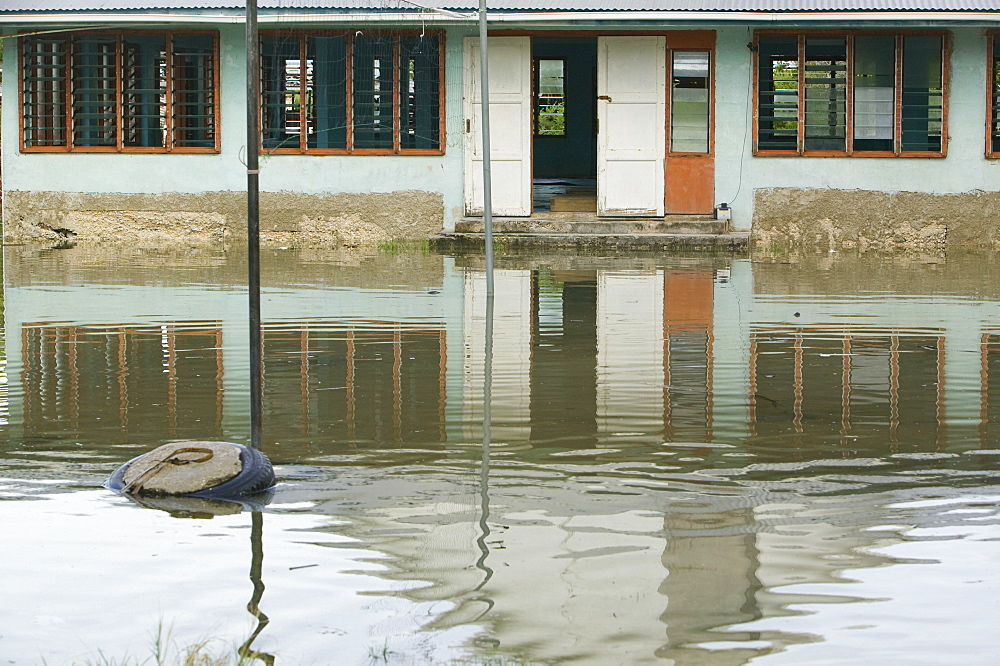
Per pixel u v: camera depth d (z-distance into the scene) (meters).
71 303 14.41
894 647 4.78
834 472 7.18
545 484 6.96
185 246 21.92
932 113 21.41
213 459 6.97
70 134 22.73
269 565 5.66
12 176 22.83
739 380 9.90
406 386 9.69
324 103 22.36
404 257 19.98
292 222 22.47
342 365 10.55
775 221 21.67
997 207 21.36
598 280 16.73
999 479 7.02
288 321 13.01
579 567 5.63
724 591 5.34
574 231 21.33
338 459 7.52
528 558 5.75
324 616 5.09
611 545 5.92
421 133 22.22
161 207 22.69
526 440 7.97
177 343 11.65
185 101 22.80
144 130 23.03
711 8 20.92
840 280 16.81
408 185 22.23
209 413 8.76
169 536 6.06
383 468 7.30
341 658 4.69
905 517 6.34
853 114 21.47
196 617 5.07
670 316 13.34
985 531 6.10
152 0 21.83
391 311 13.73
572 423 8.44
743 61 21.48
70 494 6.77
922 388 9.59
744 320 13.04
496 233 21.33
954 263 19.22
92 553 5.82
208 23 21.92
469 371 10.28
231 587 5.40
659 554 5.79
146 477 6.86
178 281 16.66
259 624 5.00
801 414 8.72
